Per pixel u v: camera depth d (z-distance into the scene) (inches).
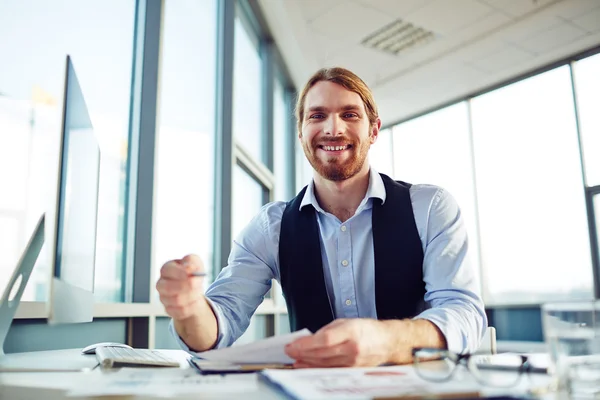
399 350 28.4
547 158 209.0
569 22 172.1
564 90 202.8
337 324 26.7
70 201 31.4
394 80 212.2
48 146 55.2
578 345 20.9
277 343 26.2
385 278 47.1
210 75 115.0
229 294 47.0
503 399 18.0
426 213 48.3
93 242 43.8
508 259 219.1
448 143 240.7
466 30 174.9
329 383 20.0
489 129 226.7
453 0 155.6
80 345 62.7
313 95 51.8
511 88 218.5
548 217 208.4
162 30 85.4
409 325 30.6
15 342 49.4
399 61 195.0
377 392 18.2
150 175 80.6
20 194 51.3
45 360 36.5
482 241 226.5
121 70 78.8
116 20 77.0
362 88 52.8
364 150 50.8
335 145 49.9
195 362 29.0
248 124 147.2
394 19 164.9
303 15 158.7
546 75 207.3
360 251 48.7
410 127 257.1
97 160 45.7
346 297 48.5
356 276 48.5
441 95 229.8
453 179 237.8
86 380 23.9
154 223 80.5
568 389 20.4
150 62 83.1
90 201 41.5
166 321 86.4
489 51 190.5
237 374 25.3
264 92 163.8
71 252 31.8
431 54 190.9
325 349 25.6
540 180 211.0
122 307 69.6
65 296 29.7
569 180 202.7
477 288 44.4
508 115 220.4
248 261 49.9
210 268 110.0
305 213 50.7
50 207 27.9
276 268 52.1
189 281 31.7
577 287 199.6
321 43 177.0
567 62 200.1
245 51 146.3
